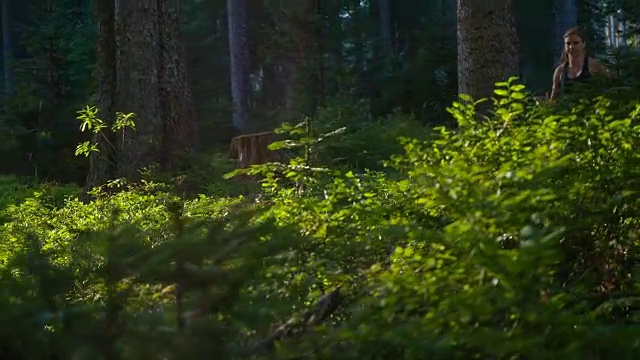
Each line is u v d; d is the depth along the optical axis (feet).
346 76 95.09
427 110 79.87
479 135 13.78
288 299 11.04
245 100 121.08
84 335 8.14
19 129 69.00
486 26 39.88
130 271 8.54
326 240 14.07
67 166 67.97
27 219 29.17
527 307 9.16
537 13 118.83
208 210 22.63
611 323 10.63
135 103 48.96
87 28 100.78
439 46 85.05
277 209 15.53
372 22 125.08
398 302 10.38
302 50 96.99
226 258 8.73
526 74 111.75
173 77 50.47
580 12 113.09
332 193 15.58
